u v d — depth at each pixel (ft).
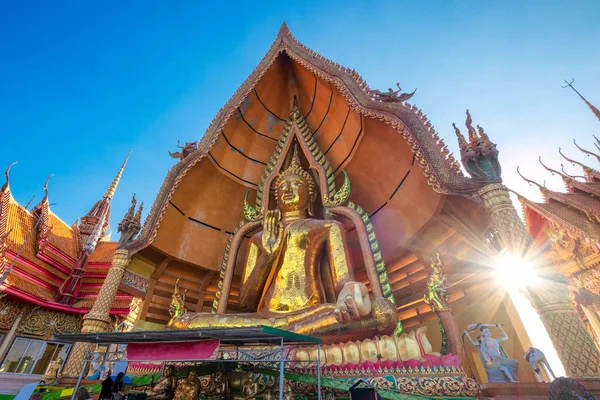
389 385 16.33
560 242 44.52
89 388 20.77
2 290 46.83
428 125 24.82
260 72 34.83
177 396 16.78
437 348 27.71
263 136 38.78
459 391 15.34
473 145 21.56
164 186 31.19
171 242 32.86
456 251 28.12
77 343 24.77
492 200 19.16
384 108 26.66
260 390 17.25
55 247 60.49
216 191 36.11
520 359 24.30
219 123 33.60
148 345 16.05
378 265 24.64
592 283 41.37
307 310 21.98
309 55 33.19
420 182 27.86
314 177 34.27
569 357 13.84
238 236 31.12
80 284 61.57
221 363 18.49
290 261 26.66
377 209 33.60
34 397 19.43
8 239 51.90
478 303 27.32
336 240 26.27
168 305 33.65
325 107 36.22
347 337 20.20
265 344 19.43
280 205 31.42
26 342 50.55
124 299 47.67
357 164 33.71
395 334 19.86
